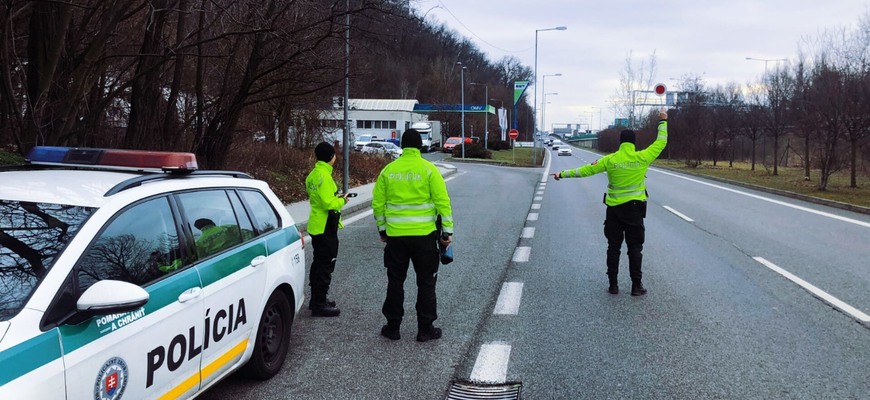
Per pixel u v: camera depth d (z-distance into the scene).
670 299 6.70
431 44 82.31
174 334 3.25
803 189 20.38
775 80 29.27
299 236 5.21
